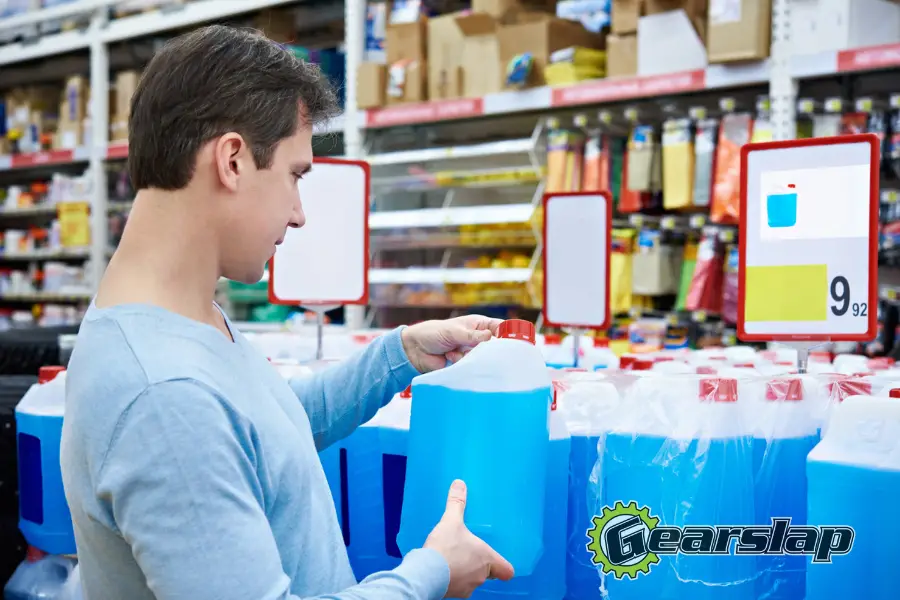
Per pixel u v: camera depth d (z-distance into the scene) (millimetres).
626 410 1271
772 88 3369
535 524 1114
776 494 1294
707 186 3654
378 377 1283
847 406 1190
